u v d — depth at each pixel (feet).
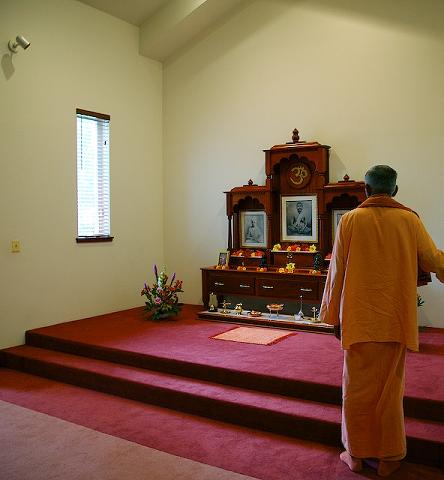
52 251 16.08
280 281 15.87
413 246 8.02
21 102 15.12
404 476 7.93
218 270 17.15
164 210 20.29
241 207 18.04
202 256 19.36
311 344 13.32
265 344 13.32
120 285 18.52
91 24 17.25
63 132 16.37
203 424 10.14
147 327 15.62
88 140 17.44
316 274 15.14
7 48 14.70
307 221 16.72
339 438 9.00
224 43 18.48
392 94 15.43
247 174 18.17
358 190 15.38
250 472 8.20
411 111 15.16
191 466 8.43
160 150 20.20
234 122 18.39
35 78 15.49
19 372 13.89
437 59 14.75
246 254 17.52
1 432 9.91
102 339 14.08
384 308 7.91
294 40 17.03
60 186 16.30
